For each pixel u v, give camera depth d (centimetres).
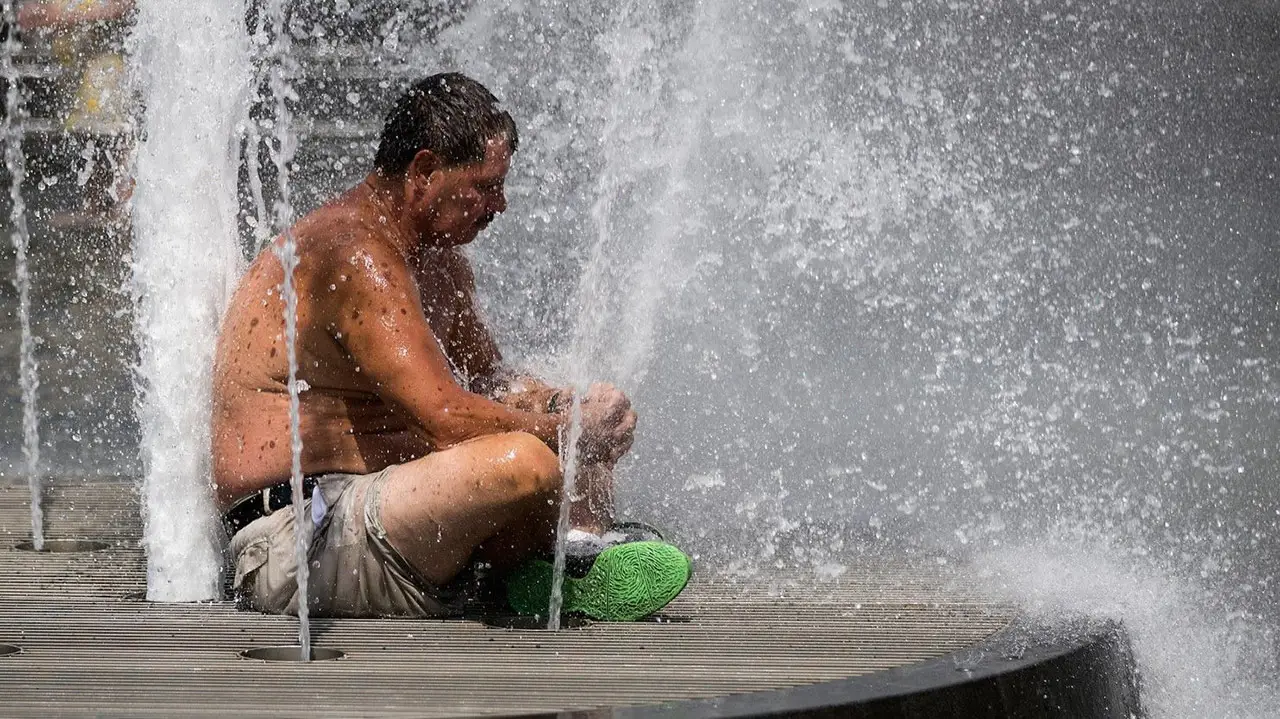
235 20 1419
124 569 1480
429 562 1242
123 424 3059
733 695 972
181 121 1391
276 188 3234
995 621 1261
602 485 1377
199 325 1358
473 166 1315
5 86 4038
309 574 1261
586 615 1262
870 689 989
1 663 1076
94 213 4034
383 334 1261
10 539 1645
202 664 1079
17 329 3856
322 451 1295
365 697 973
